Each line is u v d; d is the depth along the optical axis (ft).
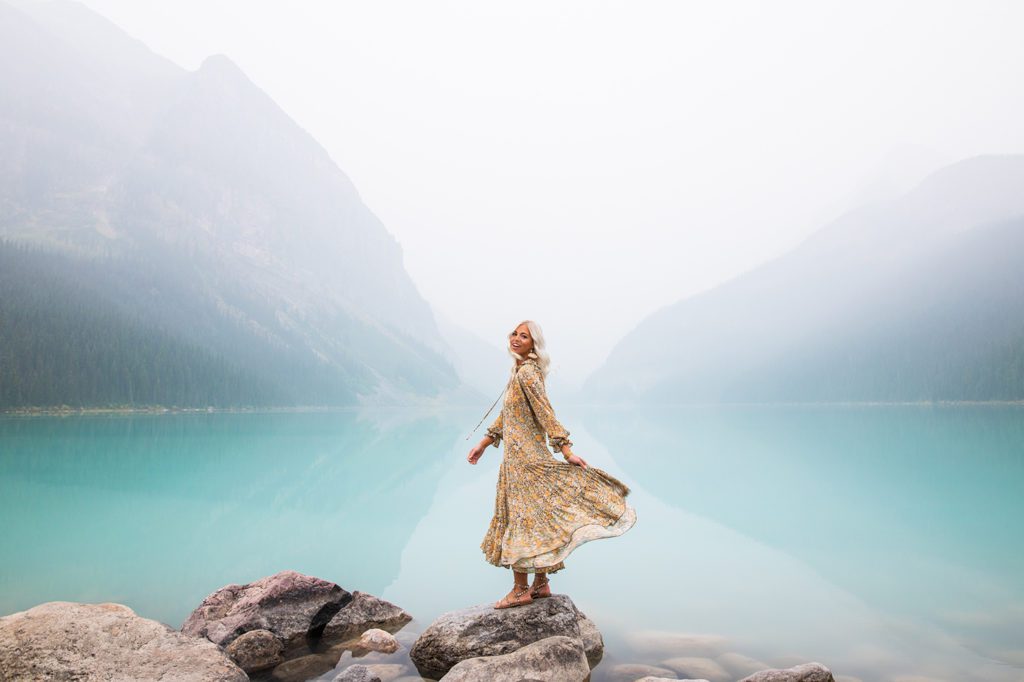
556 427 12.55
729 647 14.23
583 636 13.88
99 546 25.67
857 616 16.38
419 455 75.46
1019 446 76.59
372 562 23.21
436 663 12.85
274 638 13.76
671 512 33.99
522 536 12.50
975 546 24.71
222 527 30.14
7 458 67.00
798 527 29.43
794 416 228.84
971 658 13.26
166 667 11.32
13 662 10.78
